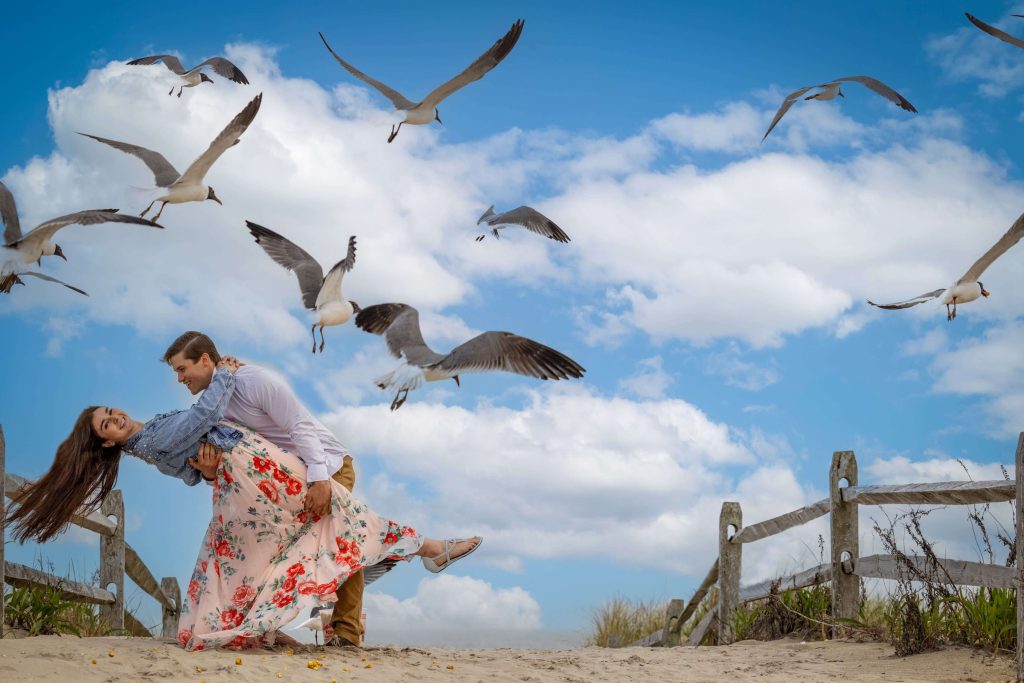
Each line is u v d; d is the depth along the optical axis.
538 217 9.98
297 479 5.71
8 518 6.30
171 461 5.71
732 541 10.61
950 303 9.26
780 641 9.20
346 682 5.20
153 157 9.59
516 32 10.07
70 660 5.15
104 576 9.79
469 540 6.27
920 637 7.28
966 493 7.29
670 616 12.04
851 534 9.00
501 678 5.80
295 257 8.92
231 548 5.68
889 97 11.20
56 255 8.60
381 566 6.38
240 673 5.11
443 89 9.99
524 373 6.59
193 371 5.88
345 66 10.49
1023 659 5.75
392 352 6.91
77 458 5.72
